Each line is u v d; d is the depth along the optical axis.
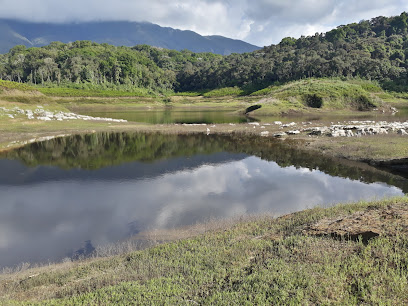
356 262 7.68
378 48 170.50
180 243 11.99
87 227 16.47
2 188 23.06
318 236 9.83
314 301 6.47
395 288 6.47
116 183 24.19
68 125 56.06
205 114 95.62
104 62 183.25
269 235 11.28
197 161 31.36
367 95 90.06
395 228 9.12
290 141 40.28
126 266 10.40
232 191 21.81
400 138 34.44
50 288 9.55
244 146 38.78
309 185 22.69
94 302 7.53
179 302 7.02
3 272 12.12
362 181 23.11
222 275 8.28
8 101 62.88
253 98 142.75
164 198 20.64
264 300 6.67
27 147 38.56
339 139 37.44
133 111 116.69
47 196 21.36
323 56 168.38
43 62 164.88
